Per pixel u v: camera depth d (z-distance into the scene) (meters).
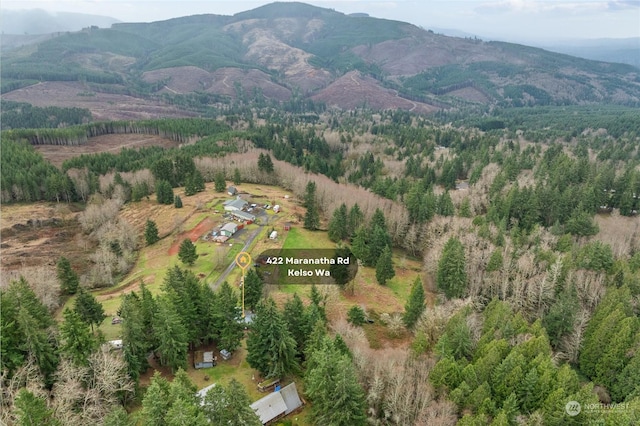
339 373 51.97
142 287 67.38
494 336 67.50
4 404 46.56
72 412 46.72
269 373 61.62
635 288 83.19
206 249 111.88
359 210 123.94
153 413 41.34
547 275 87.06
